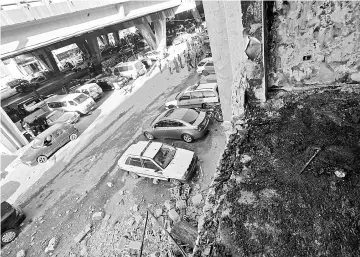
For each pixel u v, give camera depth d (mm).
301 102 1854
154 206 7641
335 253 1044
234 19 1814
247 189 1405
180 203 7207
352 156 1426
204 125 9633
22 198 9758
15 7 12820
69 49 35875
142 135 11703
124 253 6422
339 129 1608
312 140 1581
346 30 1568
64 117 14820
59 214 8422
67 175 10430
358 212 1154
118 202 8195
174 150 8445
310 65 1788
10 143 13656
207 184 7883
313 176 1368
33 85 25250
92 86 17906
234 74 2166
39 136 12109
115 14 18812
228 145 1749
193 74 17828
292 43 1717
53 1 13539
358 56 1649
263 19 1603
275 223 1203
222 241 1209
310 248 1080
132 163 8508
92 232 7398
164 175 7879
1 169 12289
